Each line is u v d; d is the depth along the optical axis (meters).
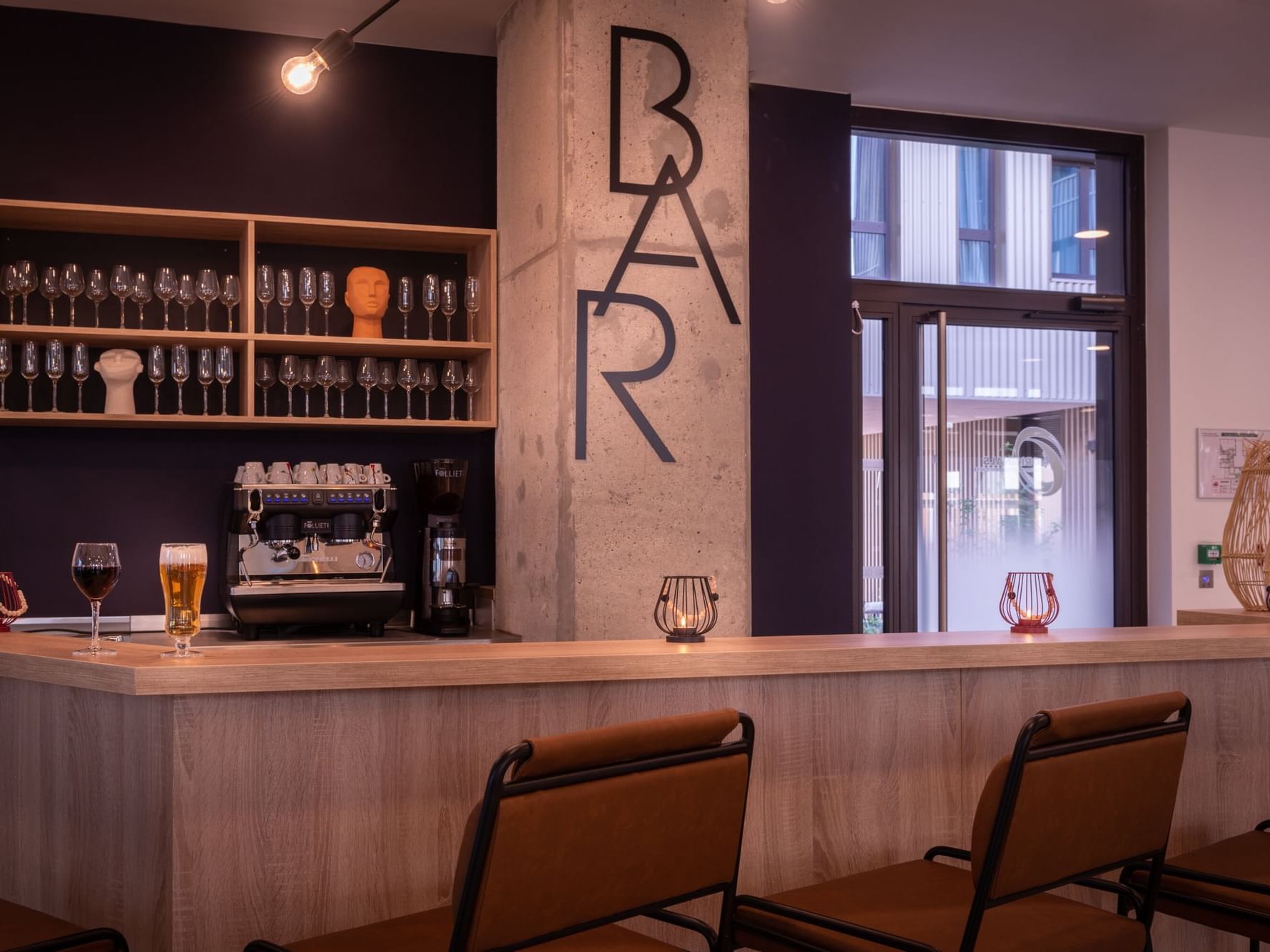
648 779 1.72
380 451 4.64
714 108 4.02
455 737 2.23
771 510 4.94
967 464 5.53
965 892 2.18
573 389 3.82
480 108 4.75
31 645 2.43
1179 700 2.13
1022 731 1.84
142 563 4.39
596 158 3.87
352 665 2.11
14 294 4.06
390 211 4.64
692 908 2.40
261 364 4.25
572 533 3.80
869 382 5.38
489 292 4.51
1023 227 5.61
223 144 4.48
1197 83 5.05
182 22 4.44
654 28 3.95
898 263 5.42
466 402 4.75
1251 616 3.27
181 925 2.05
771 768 2.44
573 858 1.65
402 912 2.18
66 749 2.25
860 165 5.38
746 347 4.03
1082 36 4.57
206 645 4.00
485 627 4.59
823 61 4.79
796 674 2.43
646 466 3.89
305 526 4.13
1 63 4.28
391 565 4.51
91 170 4.35
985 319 5.54
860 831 2.50
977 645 2.53
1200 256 5.64
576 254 3.84
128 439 4.39
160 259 4.47
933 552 5.42
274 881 2.11
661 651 2.36
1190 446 5.59
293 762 2.12
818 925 1.99
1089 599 5.66
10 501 4.27
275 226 4.34
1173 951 2.84
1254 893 2.26
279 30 4.51
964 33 4.52
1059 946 1.96
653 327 3.91
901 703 2.54
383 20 4.43
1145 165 5.70
